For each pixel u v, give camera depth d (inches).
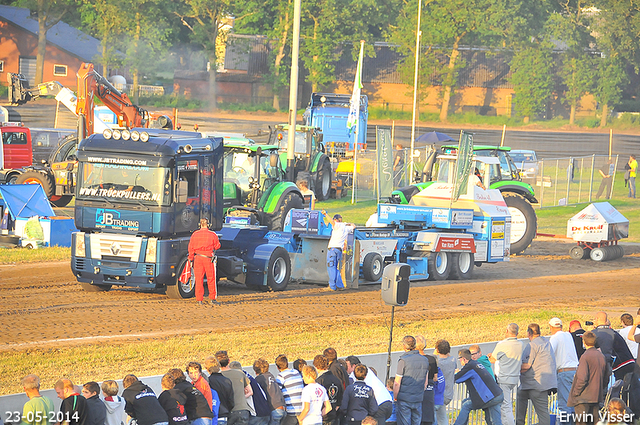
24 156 4271.7
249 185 2984.7
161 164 2192.4
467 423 1471.5
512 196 3983.8
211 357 1256.8
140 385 1149.7
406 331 2133.4
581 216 3941.9
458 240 3095.5
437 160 3654.0
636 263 3900.1
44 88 3863.2
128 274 2225.6
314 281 2760.8
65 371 1585.9
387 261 2987.2
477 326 2260.1
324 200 5039.4
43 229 3198.8
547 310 2578.7
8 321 1980.8
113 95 3427.7
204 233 2268.7
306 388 1229.7
